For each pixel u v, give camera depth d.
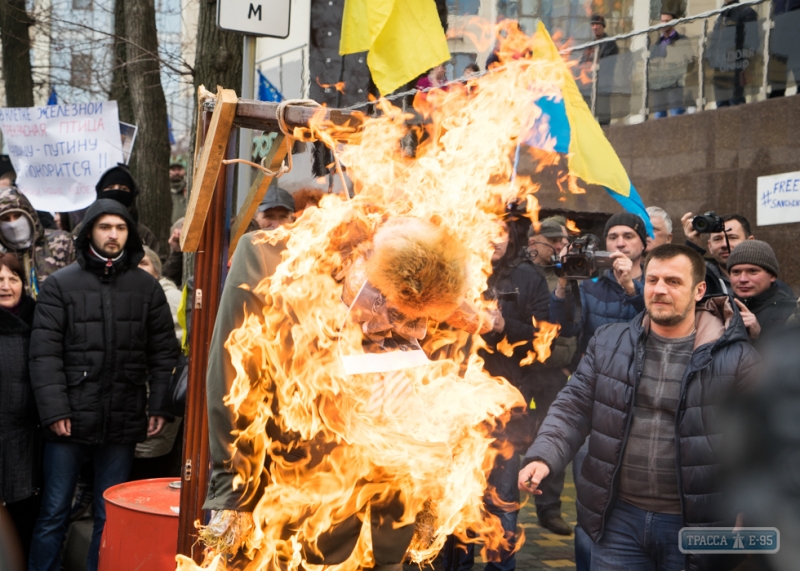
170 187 11.16
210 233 2.65
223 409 2.29
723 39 6.79
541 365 4.41
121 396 4.37
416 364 2.31
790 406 1.40
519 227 5.18
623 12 7.49
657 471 3.05
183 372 4.38
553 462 3.21
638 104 7.44
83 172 7.03
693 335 3.08
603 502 3.15
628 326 3.22
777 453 1.41
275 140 2.59
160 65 8.89
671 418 3.04
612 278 4.59
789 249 6.28
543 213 6.27
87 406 4.29
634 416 3.11
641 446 3.09
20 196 5.56
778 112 6.38
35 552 4.21
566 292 4.32
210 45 5.59
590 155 4.66
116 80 11.77
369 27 4.87
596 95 7.60
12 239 5.52
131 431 4.40
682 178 7.09
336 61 7.71
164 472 5.11
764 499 1.41
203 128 2.63
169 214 10.58
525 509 6.08
